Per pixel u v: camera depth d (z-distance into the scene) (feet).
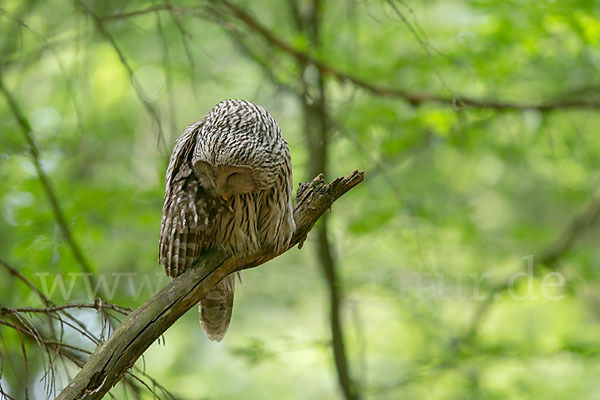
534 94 47.42
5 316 19.99
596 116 51.93
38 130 46.06
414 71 45.62
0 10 29.66
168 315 18.16
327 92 41.68
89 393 16.66
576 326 63.72
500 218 61.46
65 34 45.62
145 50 48.98
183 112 47.70
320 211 22.13
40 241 36.32
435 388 49.24
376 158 46.03
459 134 42.47
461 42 42.73
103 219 43.21
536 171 53.16
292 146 44.37
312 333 62.03
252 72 47.60
